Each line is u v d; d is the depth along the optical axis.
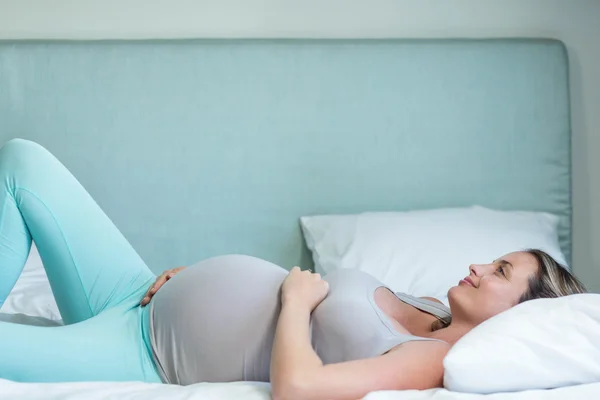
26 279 2.40
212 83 2.71
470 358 1.37
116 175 2.70
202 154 2.71
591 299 1.47
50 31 2.79
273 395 1.39
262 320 1.65
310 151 2.75
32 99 2.67
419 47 2.80
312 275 1.67
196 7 2.82
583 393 1.32
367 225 2.56
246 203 2.74
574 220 3.03
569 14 2.97
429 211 2.65
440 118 2.81
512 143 2.85
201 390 1.44
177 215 2.72
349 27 2.88
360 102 2.77
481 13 2.94
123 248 1.96
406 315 1.76
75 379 1.61
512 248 2.47
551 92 2.86
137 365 1.68
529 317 1.44
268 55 2.73
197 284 1.73
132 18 2.81
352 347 1.53
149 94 2.70
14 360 1.54
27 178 1.83
